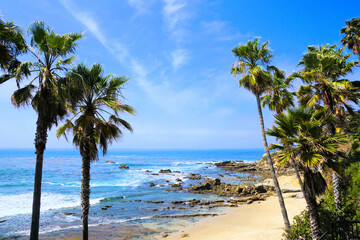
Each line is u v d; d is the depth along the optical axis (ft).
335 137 30.32
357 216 37.50
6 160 368.68
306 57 50.29
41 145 33.17
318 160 28.55
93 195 108.47
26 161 349.00
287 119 32.81
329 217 36.65
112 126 40.88
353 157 60.85
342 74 51.01
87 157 36.81
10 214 74.13
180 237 54.54
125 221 67.87
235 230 57.52
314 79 48.03
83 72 38.75
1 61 31.71
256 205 84.89
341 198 44.96
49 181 153.58
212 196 105.81
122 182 150.30
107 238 54.03
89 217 71.82
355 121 62.64
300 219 42.06
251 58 49.55
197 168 259.60
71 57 36.86
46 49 34.71
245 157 581.94
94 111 39.55
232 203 91.15
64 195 106.52
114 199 99.19
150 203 91.97
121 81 40.96
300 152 31.01
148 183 144.66
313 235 30.45
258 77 47.75
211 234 55.26
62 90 33.88
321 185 29.99
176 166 288.10
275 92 54.70
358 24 75.36
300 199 86.43
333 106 46.85
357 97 46.75
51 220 67.77
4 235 55.88
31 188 125.39
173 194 110.52
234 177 177.47
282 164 31.58
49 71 34.35
